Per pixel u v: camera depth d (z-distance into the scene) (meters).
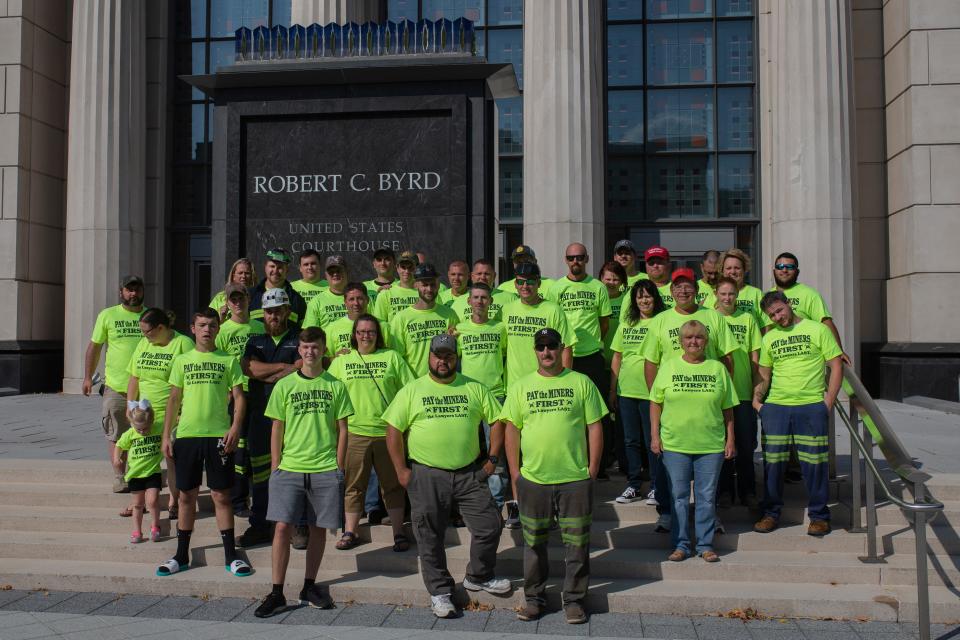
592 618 5.48
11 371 16.84
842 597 5.54
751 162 17.48
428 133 8.89
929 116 15.52
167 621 5.38
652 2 17.84
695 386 6.12
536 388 5.55
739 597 5.56
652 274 7.84
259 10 18.67
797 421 6.49
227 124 9.09
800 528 6.61
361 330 6.43
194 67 18.81
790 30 15.34
